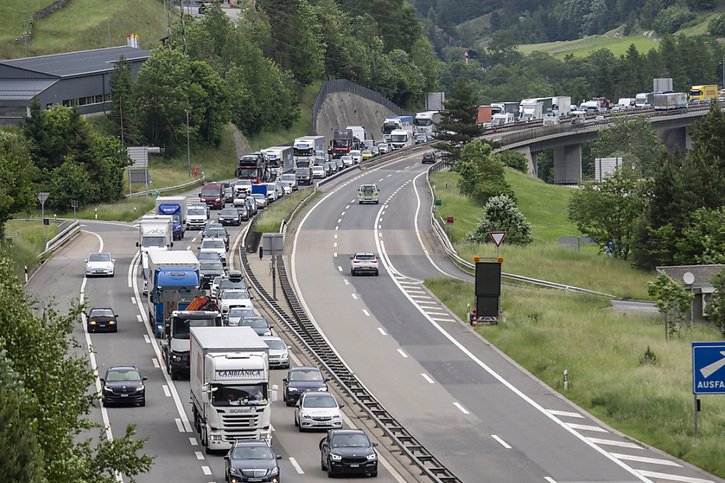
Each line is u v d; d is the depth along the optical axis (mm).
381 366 199125
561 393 182375
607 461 146125
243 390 141875
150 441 148500
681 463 145375
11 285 104812
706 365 152375
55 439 92562
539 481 137000
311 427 155000
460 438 157500
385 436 154125
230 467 126625
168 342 187625
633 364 194875
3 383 80250
